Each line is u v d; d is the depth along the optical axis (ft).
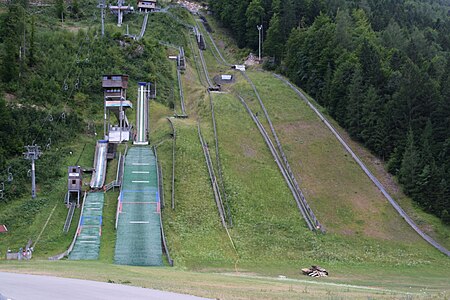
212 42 536.01
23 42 339.77
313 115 348.18
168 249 198.18
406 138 284.00
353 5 504.43
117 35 400.88
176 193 243.60
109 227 212.43
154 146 289.74
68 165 266.36
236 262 198.18
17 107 291.17
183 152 281.13
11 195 236.22
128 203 230.68
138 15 520.42
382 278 188.65
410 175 266.57
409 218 250.98
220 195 246.06
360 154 304.91
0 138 263.08
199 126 319.27
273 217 238.89
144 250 193.77
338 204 257.14
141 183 248.52
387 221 248.32
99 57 367.45
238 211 238.27
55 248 198.49
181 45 481.05
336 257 213.05
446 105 279.28
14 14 351.67
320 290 129.18
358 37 394.11
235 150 293.43
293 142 310.45
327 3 487.61
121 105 303.07
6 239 205.57
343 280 177.27
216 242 212.43
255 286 128.77
